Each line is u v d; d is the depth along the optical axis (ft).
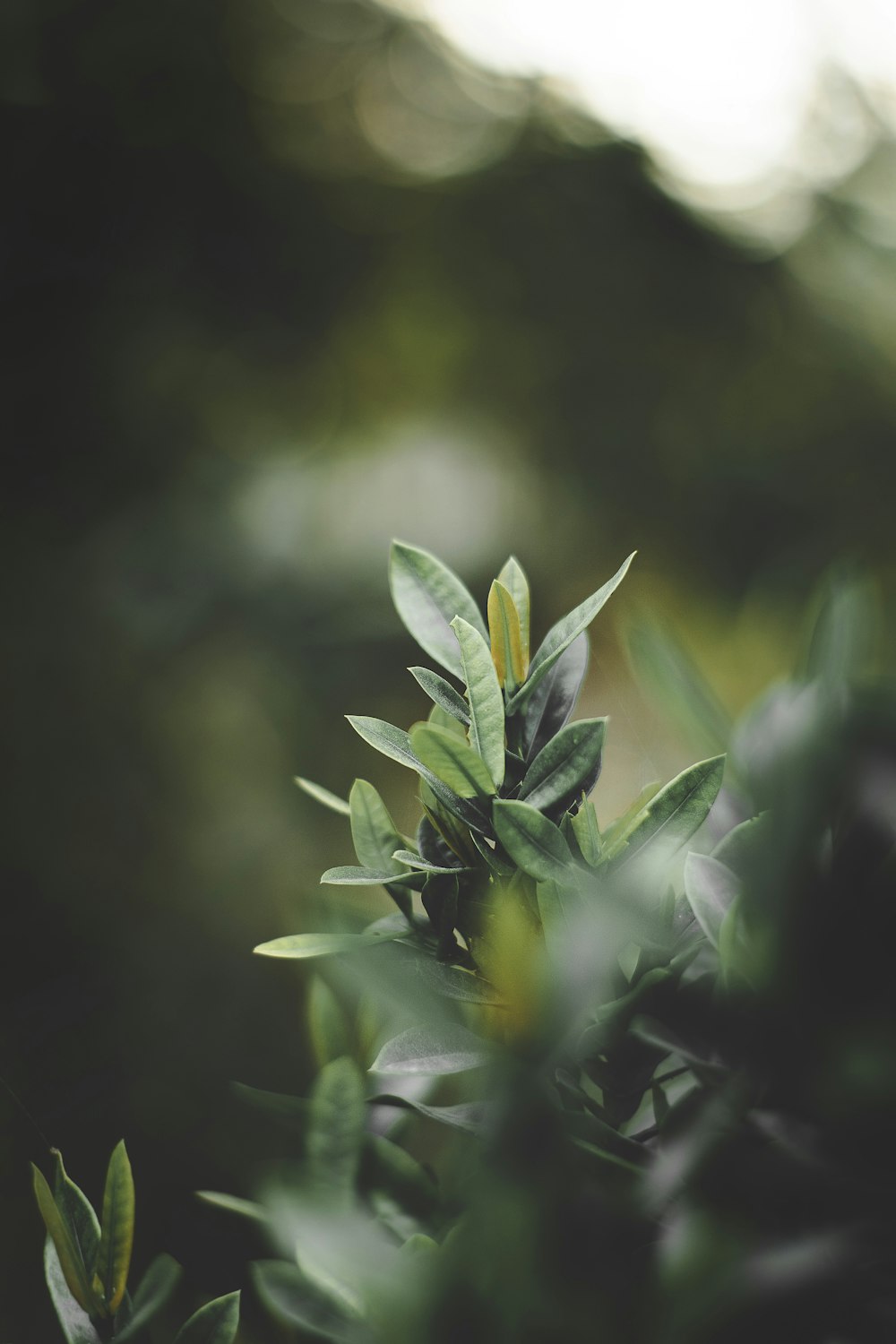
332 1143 2.22
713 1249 2.01
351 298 17.69
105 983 8.54
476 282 19.27
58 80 14.15
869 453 18.76
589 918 2.10
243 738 12.26
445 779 2.18
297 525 12.96
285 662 12.45
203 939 10.33
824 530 16.83
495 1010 2.15
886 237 21.48
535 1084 2.09
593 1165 2.07
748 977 2.09
